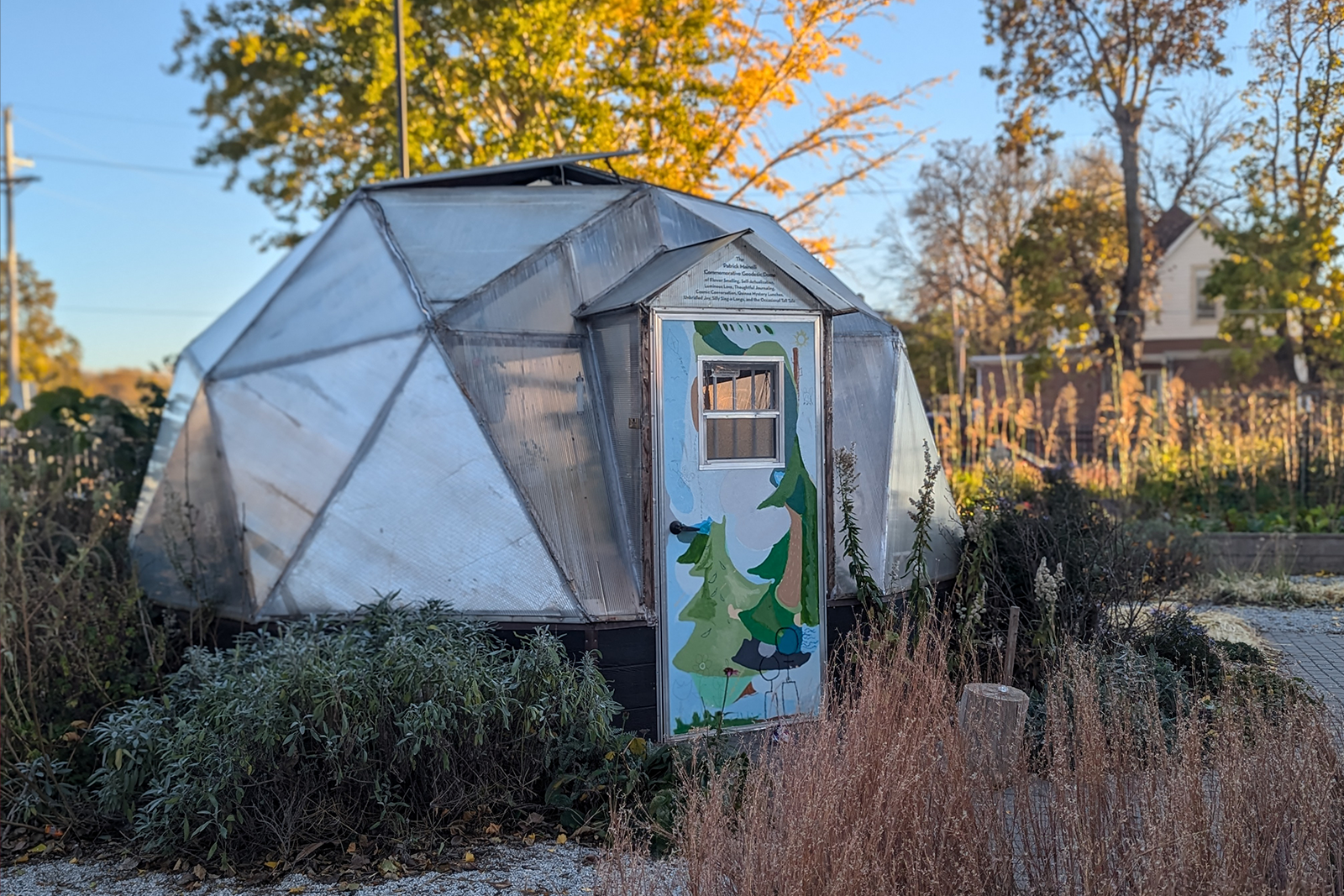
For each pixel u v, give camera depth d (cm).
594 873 443
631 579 596
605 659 581
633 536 604
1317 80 1473
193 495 705
